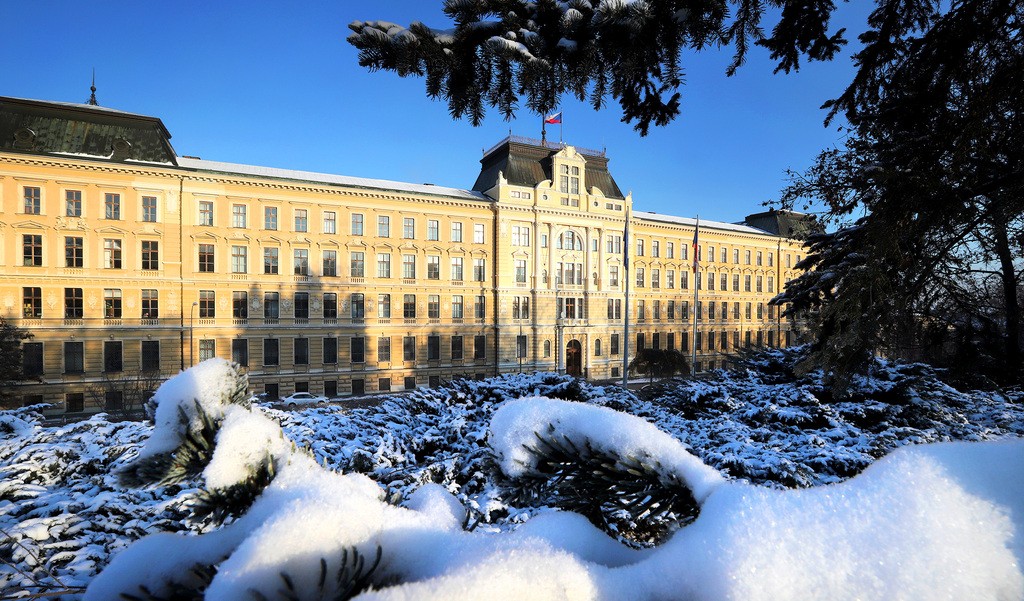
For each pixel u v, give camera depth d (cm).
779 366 800
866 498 78
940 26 365
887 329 411
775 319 5028
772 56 378
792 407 625
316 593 74
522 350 3762
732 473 439
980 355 636
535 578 72
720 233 4659
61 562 335
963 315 609
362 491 102
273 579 72
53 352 2577
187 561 93
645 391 908
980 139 344
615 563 90
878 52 404
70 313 2623
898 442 509
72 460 549
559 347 3844
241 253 2992
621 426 117
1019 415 589
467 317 3600
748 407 640
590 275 3966
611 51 290
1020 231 454
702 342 4553
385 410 740
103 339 2673
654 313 4303
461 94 303
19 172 2528
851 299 379
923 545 69
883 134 441
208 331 2888
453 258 3581
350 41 265
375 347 3316
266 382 3020
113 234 2698
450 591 66
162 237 2794
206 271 2905
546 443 124
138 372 2723
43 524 377
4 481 469
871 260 371
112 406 2666
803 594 69
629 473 114
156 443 127
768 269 5016
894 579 67
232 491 110
